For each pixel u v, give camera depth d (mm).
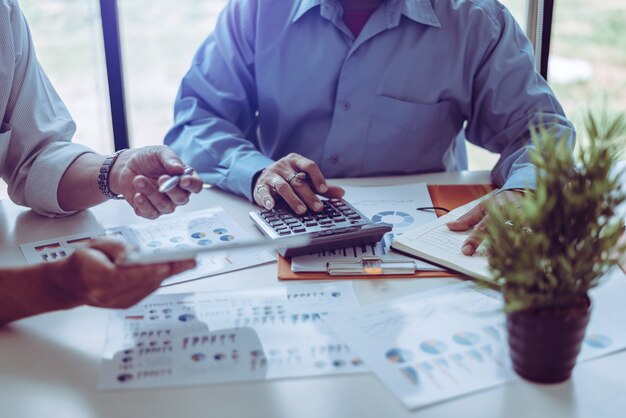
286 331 768
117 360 716
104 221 1138
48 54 3203
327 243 964
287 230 989
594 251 641
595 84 3189
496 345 733
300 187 1098
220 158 1351
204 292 867
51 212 1158
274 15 1439
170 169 1055
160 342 749
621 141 674
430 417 624
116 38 1737
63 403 652
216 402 647
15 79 1239
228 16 1481
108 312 820
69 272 755
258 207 1204
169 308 826
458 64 1418
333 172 1483
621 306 812
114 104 1798
